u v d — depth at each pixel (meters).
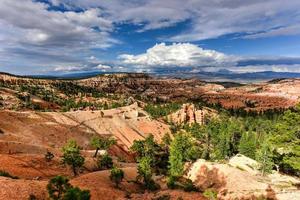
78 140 158.12
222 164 71.62
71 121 174.38
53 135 151.50
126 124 197.38
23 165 71.69
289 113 42.47
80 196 26.30
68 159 73.75
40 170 71.94
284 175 65.56
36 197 38.28
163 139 147.62
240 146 116.19
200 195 55.53
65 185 28.92
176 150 84.94
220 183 62.31
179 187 64.31
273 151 66.75
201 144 170.38
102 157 93.62
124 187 64.31
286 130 42.62
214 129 173.12
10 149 91.31
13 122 145.25
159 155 134.25
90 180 61.69
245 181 59.78
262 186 55.72
